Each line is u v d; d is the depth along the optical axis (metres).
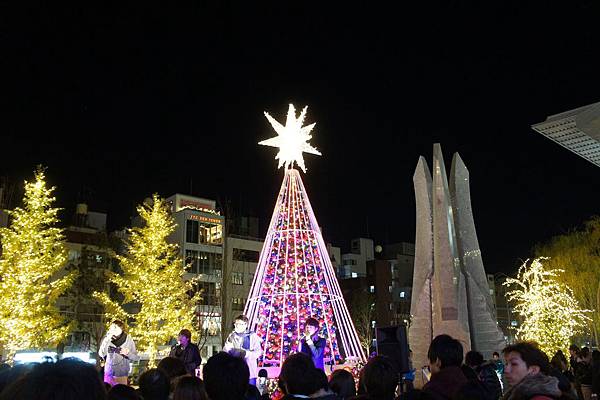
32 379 1.92
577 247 31.34
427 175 12.88
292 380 3.84
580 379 10.89
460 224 12.38
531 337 23.66
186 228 47.28
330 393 3.90
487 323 11.66
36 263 24.70
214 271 47.69
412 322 12.19
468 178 12.99
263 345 14.38
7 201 34.03
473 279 12.04
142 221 48.50
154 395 4.34
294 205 15.67
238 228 55.81
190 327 32.34
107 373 10.55
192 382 4.05
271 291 15.00
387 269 63.41
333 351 14.53
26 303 24.64
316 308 14.87
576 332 28.28
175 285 31.44
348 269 68.56
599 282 29.73
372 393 4.05
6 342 24.69
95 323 37.47
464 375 4.48
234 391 3.65
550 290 24.64
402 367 6.88
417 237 12.70
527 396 3.64
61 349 30.45
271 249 15.50
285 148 15.17
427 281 12.06
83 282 35.91
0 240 27.36
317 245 15.60
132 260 32.47
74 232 43.09
